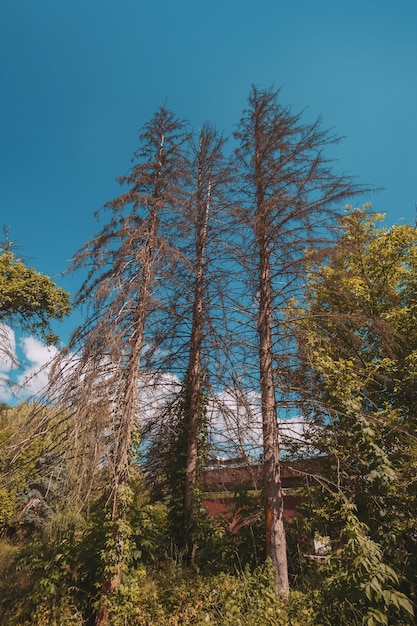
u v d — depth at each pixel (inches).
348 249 386.9
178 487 422.9
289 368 378.3
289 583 313.7
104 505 309.0
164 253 365.4
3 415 434.9
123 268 349.7
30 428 309.1
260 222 401.7
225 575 291.4
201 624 239.6
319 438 352.5
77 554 314.7
